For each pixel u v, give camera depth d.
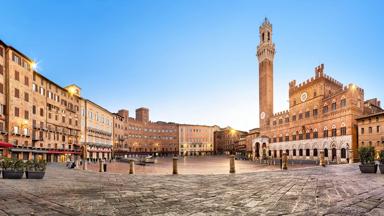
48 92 56.44
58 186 14.02
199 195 11.21
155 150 136.75
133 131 126.12
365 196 10.30
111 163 56.69
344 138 52.81
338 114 54.91
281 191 11.95
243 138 130.12
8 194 11.02
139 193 11.79
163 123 150.12
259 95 90.06
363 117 48.75
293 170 25.17
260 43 91.88
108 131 95.75
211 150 157.62
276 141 79.00
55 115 58.97
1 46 41.81
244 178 18.33
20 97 45.44
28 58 47.50
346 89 53.03
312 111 63.91
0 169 22.09
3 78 42.00
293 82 72.81
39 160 18.17
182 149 146.50
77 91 71.62
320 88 61.50
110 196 10.96
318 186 13.31
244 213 7.95
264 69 88.50
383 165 19.81
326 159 57.72
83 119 73.69
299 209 8.30
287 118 74.25
